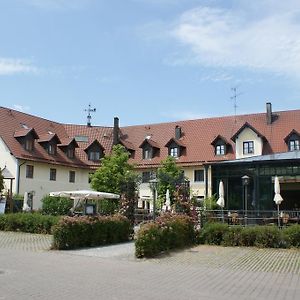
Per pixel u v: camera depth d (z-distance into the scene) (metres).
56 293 10.05
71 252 18.28
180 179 31.77
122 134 56.84
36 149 47.03
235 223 24.92
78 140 54.44
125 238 22.89
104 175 42.94
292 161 31.27
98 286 11.02
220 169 34.31
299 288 11.45
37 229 25.77
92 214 22.11
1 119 46.91
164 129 54.84
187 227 21.03
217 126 51.75
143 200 46.06
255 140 45.88
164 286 11.34
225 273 13.66
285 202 36.25
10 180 40.47
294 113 48.84
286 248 19.81
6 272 12.66
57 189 48.12
